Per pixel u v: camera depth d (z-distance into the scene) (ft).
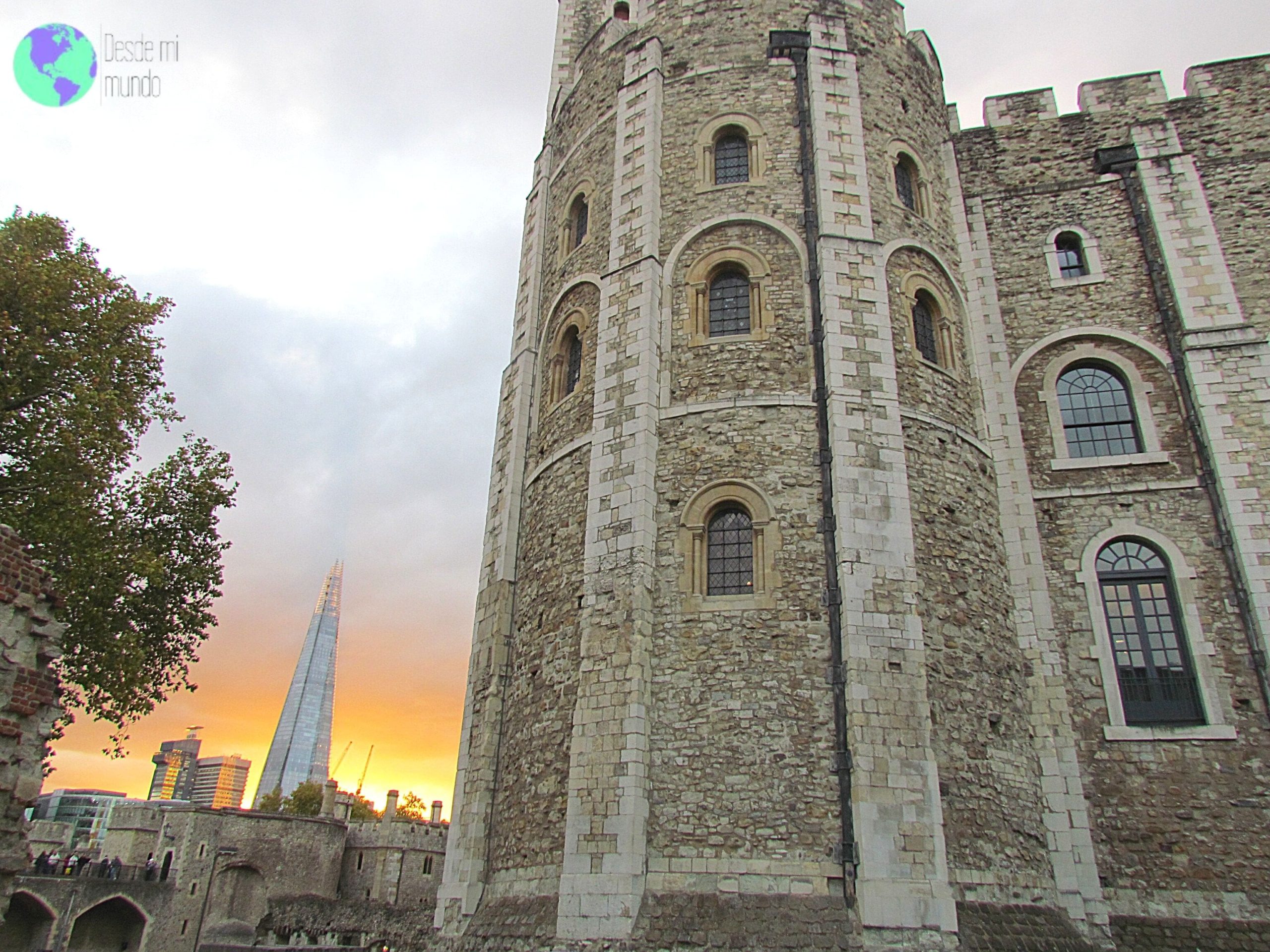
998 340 60.03
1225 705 48.85
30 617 28.68
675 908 38.88
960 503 49.96
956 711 43.91
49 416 50.55
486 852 48.47
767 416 48.39
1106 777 48.73
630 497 47.47
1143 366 58.13
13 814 27.30
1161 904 45.75
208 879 135.13
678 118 58.90
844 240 52.39
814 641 43.16
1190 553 52.49
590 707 43.83
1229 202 61.41
